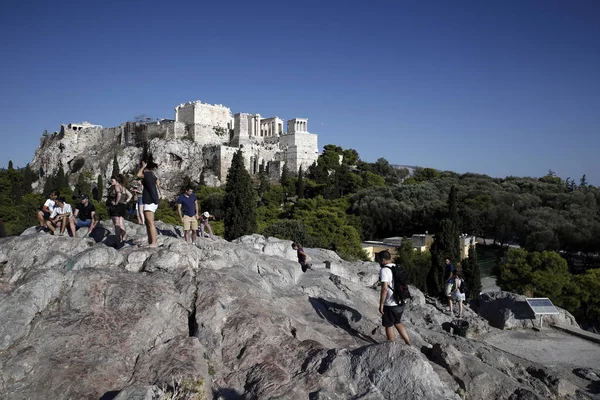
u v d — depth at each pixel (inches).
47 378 314.8
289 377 345.4
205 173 5083.7
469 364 450.6
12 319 350.6
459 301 853.8
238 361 374.0
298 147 5295.3
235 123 5551.2
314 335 454.3
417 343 527.8
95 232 705.6
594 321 1856.5
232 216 1877.5
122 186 624.7
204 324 411.8
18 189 3892.7
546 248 2755.9
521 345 794.2
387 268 441.1
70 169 5792.3
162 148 5177.2
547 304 892.6
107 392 313.7
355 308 625.0
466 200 3555.6
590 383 609.3
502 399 416.2
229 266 597.0
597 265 2738.7
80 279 421.7
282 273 685.3
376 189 4055.1
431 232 3472.0
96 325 374.0
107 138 6033.5
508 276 1916.8
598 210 3171.8
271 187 4367.6
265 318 427.2
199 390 316.8
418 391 327.6
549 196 3599.9
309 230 2610.7
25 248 537.0
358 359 359.6
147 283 449.7
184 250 555.2
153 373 335.3
